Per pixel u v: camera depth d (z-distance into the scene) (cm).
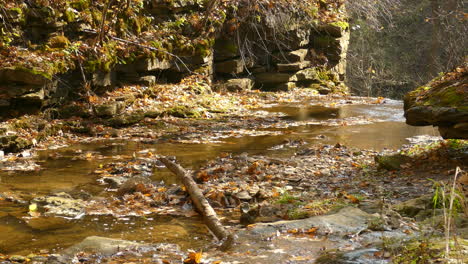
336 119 1378
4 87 1073
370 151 955
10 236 525
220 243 480
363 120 1360
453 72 817
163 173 809
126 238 519
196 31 1725
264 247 444
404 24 3288
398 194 639
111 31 1395
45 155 941
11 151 960
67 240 513
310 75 2088
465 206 359
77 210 611
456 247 358
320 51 2219
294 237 466
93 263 432
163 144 1052
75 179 771
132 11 1477
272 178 752
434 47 2977
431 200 539
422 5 3184
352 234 459
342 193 641
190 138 1112
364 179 733
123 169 817
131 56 1452
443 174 719
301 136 1134
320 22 2216
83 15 1317
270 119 1365
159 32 1582
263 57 2031
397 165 779
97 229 549
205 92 1652
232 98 1667
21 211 611
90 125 1168
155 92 1498
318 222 496
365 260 382
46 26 1237
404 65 3203
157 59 1556
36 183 746
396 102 1761
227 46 1883
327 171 790
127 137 1122
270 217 567
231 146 1027
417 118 762
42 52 1205
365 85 3125
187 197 660
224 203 645
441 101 745
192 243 499
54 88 1198
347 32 2367
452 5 2906
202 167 838
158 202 647
